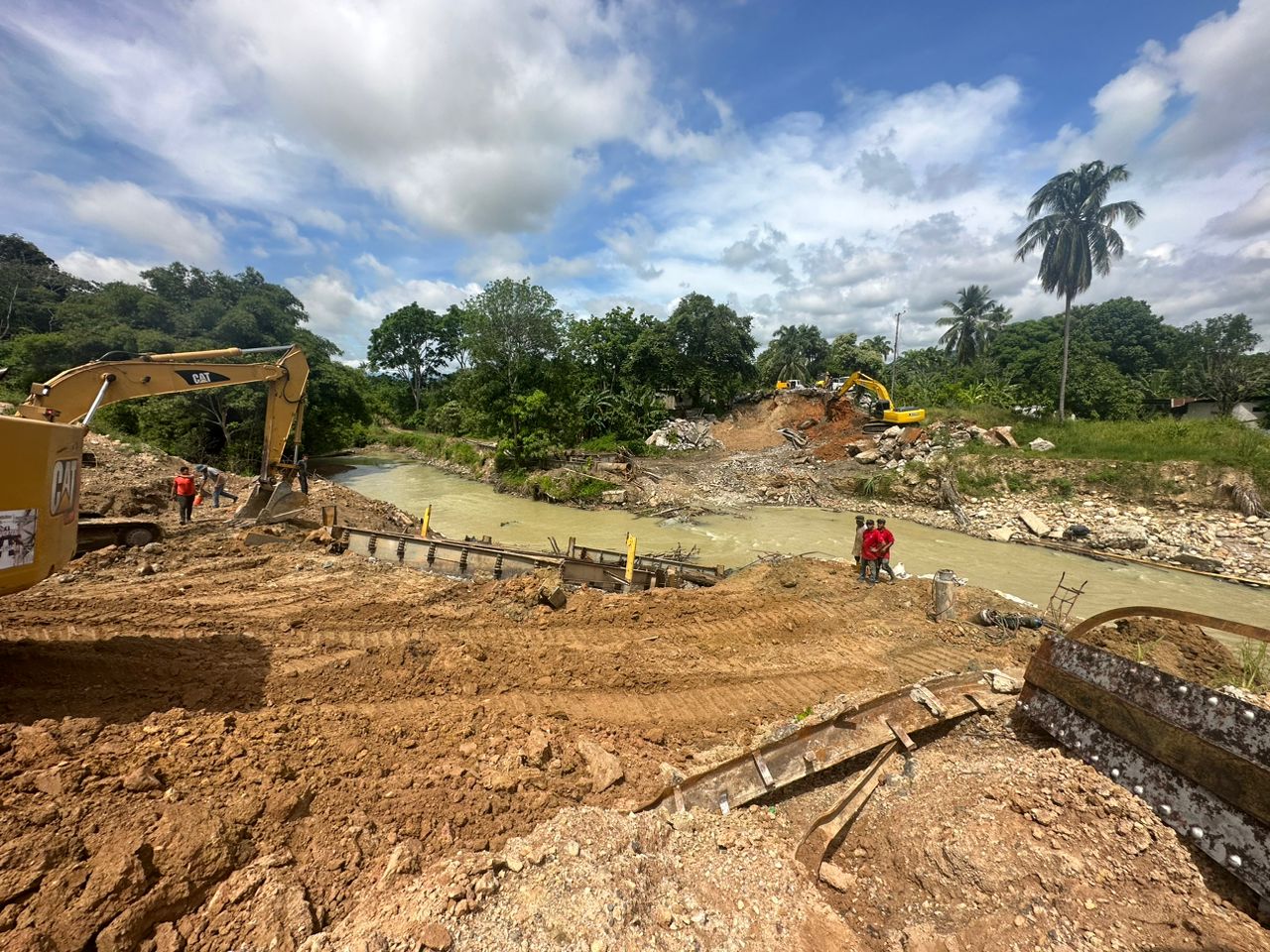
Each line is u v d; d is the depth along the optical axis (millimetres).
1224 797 3355
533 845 3939
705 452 35875
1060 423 28625
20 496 4715
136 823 3646
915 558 17391
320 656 7031
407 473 37375
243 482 20172
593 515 23578
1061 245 29062
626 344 47094
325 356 38125
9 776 3984
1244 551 17578
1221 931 2986
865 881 3879
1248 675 7160
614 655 7801
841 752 4820
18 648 6367
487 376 38781
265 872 3572
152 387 10133
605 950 3039
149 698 5609
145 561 10273
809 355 56250
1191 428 24578
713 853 4035
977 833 3840
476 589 9906
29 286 36594
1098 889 3332
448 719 5766
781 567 11906
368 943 3016
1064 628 8883
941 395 38375
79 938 2906
